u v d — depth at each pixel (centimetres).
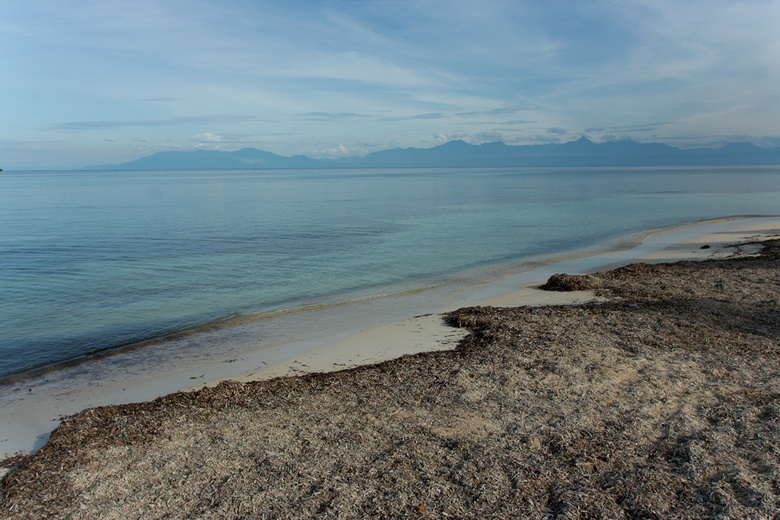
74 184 14050
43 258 2605
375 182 14950
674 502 566
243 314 1617
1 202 6681
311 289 1969
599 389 878
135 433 777
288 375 1084
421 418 796
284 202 6750
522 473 633
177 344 1334
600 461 657
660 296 1576
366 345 1265
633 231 3575
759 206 5403
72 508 589
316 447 712
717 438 694
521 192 8844
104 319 1577
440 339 1286
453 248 2941
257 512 568
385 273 2262
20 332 1448
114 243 3088
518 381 928
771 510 537
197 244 3072
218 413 845
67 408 954
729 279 1766
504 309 1495
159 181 16988
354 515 558
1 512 584
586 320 1320
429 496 590
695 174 18150
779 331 1202
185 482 634
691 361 1002
